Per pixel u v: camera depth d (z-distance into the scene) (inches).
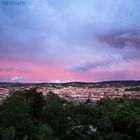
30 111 2502.5
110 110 3024.1
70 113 2566.4
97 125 2551.7
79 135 2404.0
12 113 2138.3
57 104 2583.7
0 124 2071.9
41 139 2007.9
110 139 2391.7
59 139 2178.9
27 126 2065.7
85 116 2546.8
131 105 3243.1
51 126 2356.1
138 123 2541.8
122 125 2632.9
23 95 2677.2
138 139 2518.5
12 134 1887.3
